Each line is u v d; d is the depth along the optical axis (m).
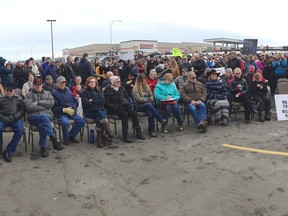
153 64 13.26
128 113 7.22
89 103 6.88
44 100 6.48
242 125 8.22
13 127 6.08
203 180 4.86
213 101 8.36
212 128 8.00
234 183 4.70
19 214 4.02
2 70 12.19
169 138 7.21
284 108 8.78
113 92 7.21
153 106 7.47
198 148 6.39
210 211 3.95
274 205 4.03
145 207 4.11
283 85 9.38
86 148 6.62
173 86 7.95
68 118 6.93
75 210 4.09
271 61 13.17
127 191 4.59
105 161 5.83
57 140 6.76
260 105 8.54
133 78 8.91
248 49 18.53
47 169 5.49
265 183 4.65
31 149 6.61
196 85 8.18
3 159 5.99
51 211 4.09
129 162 5.75
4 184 4.90
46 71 12.23
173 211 3.99
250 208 3.98
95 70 13.38
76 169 5.48
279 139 6.79
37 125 6.30
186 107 8.00
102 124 6.69
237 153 5.98
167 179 4.96
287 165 5.27
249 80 9.99
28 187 4.79
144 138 7.21
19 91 9.13
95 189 4.69
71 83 11.77
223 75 10.16
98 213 4.00
